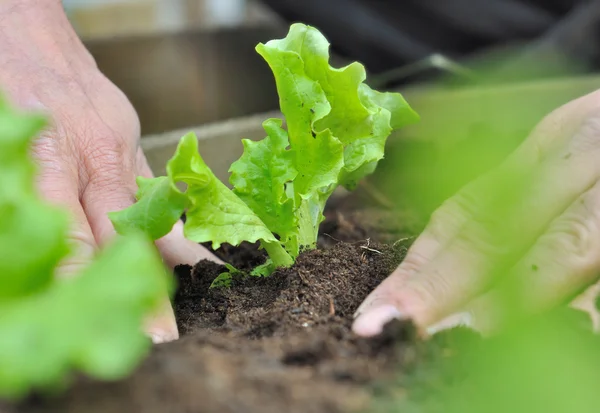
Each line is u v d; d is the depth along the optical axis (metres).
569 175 0.49
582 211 0.47
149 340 0.42
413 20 1.11
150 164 0.66
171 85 0.97
